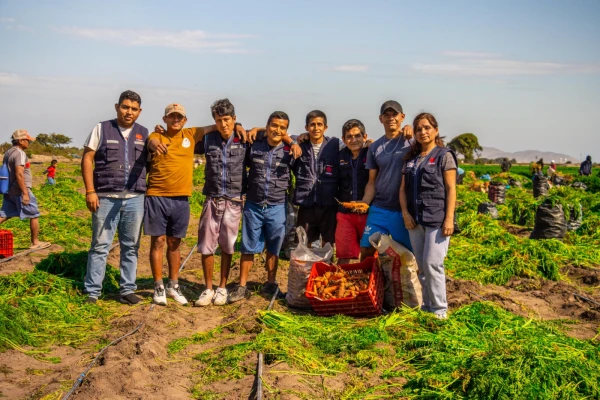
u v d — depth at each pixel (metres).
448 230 7.21
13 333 6.62
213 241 8.38
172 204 8.15
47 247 11.94
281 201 8.51
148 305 8.20
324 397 5.44
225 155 8.23
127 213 8.16
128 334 6.91
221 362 6.18
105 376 5.64
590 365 5.88
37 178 31.95
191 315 8.00
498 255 11.25
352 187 8.54
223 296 8.48
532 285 9.98
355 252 8.57
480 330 6.96
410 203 7.40
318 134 8.56
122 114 7.95
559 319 8.11
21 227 13.96
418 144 7.41
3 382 5.64
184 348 6.71
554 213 14.30
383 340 6.62
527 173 58.97
